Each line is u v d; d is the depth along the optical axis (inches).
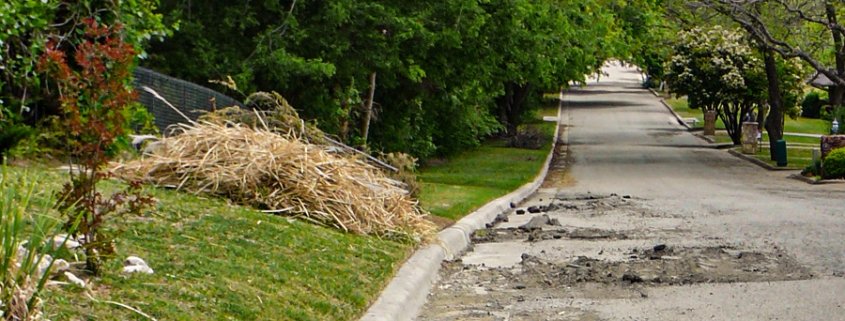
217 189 420.5
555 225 576.7
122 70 252.4
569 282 375.6
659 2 1359.5
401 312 310.0
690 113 2743.6
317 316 272.1
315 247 365.4
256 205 419.2
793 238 486.0
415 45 834.8
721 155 1612.9
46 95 446.0
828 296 334.6
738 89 1743.4
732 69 1738.4
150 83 546.6
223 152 430.9
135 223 335.0
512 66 1018.1
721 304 324.8
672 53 1856.5
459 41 835.4
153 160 425.4
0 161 404.5
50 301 221.6
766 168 1323.8
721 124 2404.0
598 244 482.0
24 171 362.3
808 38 1310.3
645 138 2060.8
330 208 424.8
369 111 914.7
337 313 280.5
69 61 468.4
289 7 809.5
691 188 936.3
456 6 834.8
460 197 692.7
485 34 895.7
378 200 438.0
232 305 258.1
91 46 252.4
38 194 318.0
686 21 1405.0
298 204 420.8
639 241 490.0
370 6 797.2
